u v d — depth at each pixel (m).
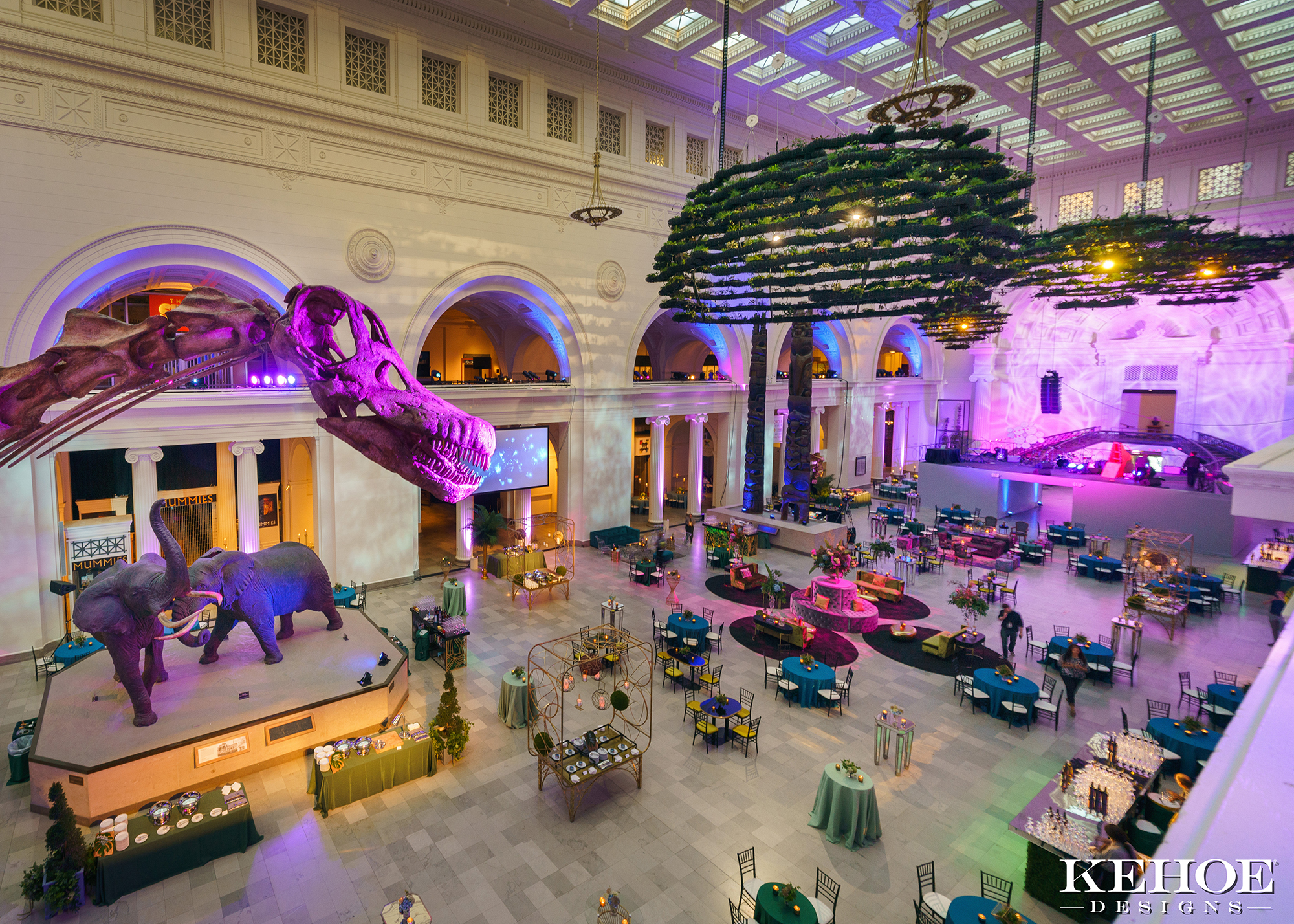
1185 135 28.09
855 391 37.22
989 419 39.25
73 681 12.65
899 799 11.28
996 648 17.31
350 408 3.68
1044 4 18.28
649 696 14.65
